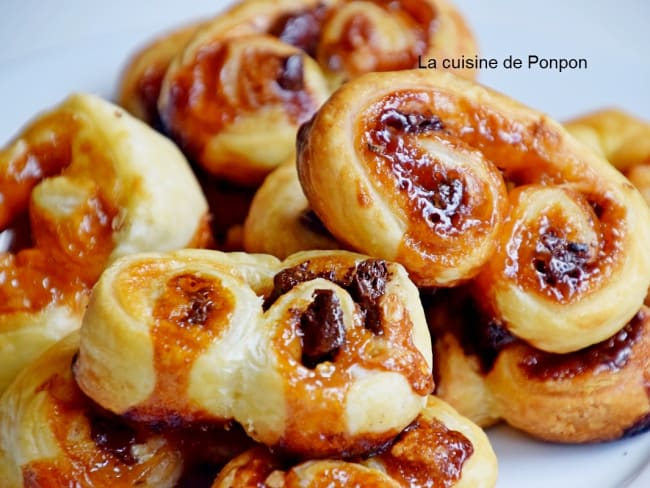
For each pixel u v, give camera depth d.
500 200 0.15
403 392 0.13
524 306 0.15
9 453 0.15
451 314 0.17
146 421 0.14
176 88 0.20
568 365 0.16
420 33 0.21
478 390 0.17
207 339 0.13
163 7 0.28
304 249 0.17
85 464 0.14
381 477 0.13
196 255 0.14
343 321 0.13
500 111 0.16
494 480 0.14
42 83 0.23
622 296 0.15
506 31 0.25
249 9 0.21
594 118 0.22
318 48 0.21
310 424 0.13
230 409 0.13
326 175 0.14
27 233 0.18
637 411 0.16
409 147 0.15
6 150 0.18
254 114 0.19
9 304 0.17
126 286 0.13
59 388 0.15
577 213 0.15
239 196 0.20
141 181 0.17
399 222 0.14
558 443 0.17
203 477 0.15
